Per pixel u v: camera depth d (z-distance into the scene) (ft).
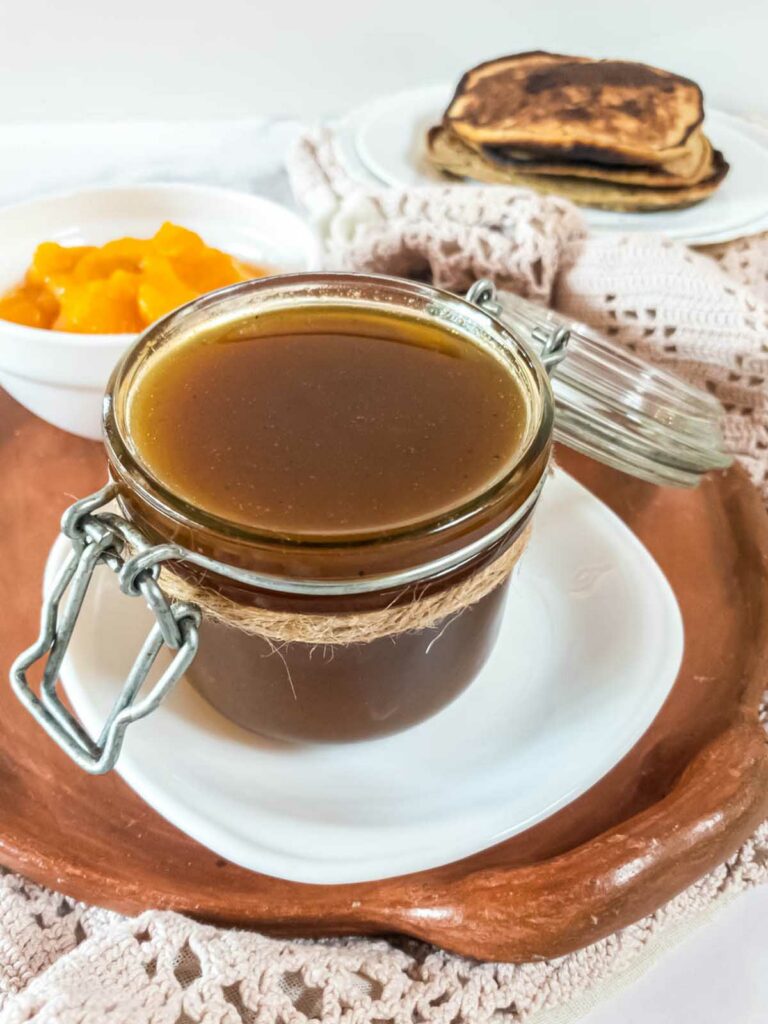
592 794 0.75
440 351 0.68
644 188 1.44
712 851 0.67
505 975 0.66
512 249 1.08
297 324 0.70
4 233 1.08
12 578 0.89
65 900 0.71
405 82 1.99
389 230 1.11
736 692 0.81
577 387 0.88
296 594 0.57
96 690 0.72
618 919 0.64
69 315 0.98
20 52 1.87
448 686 0.71
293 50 1.94
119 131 1.86
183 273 1.03
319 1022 0.61
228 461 0.60
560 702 0.76
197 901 0.66
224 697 0.70
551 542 0.88
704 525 0.97
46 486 0.99
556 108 1.51
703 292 1.06
